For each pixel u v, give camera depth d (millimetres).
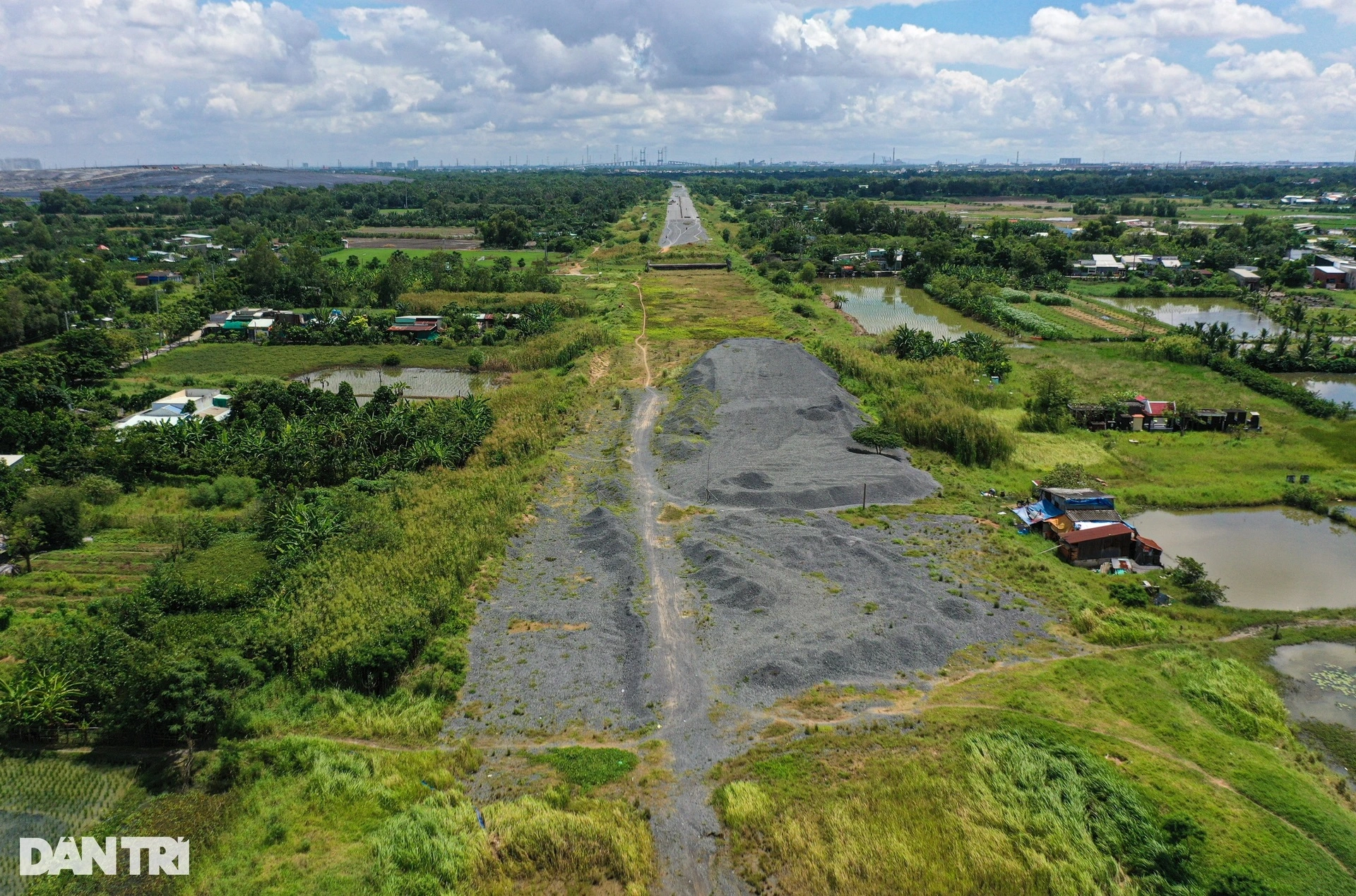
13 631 46094
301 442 71750
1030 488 66312
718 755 36219
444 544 54500
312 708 40125
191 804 34250
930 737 36812
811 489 63281
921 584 49562
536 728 38281
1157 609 48438
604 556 54969
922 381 89938
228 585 50656
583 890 29703
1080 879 29609
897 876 29750
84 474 67625
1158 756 35781
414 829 31875
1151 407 80812
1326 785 35094
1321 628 46875
